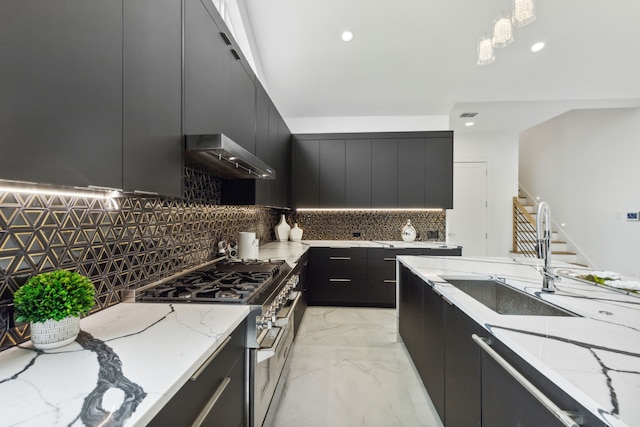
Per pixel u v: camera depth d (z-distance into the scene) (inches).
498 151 216.1
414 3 110.7
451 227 218.1
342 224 176.6
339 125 175.5
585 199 203.0
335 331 124.2
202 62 60.6
